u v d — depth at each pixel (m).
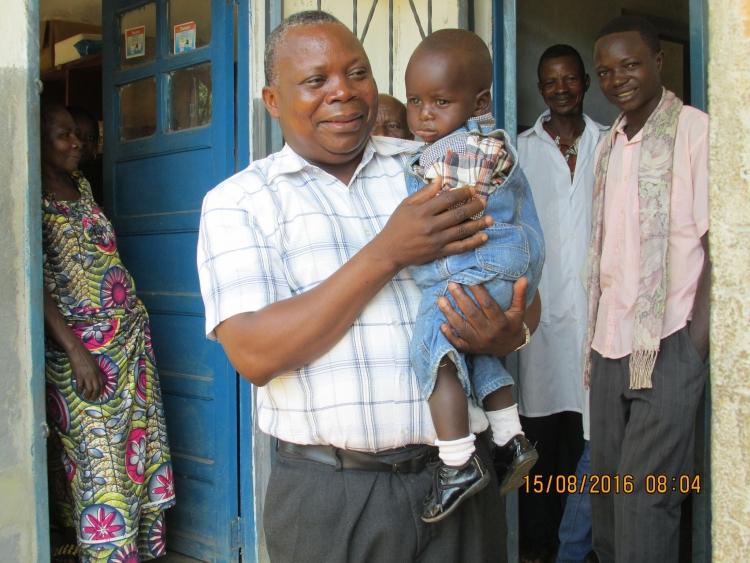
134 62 3.25
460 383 1.33
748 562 1.08
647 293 2.16
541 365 2.98
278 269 1.30
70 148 2.71
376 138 1.53
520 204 1.45
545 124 3.12
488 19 2.62
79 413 2.63
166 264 3.15
